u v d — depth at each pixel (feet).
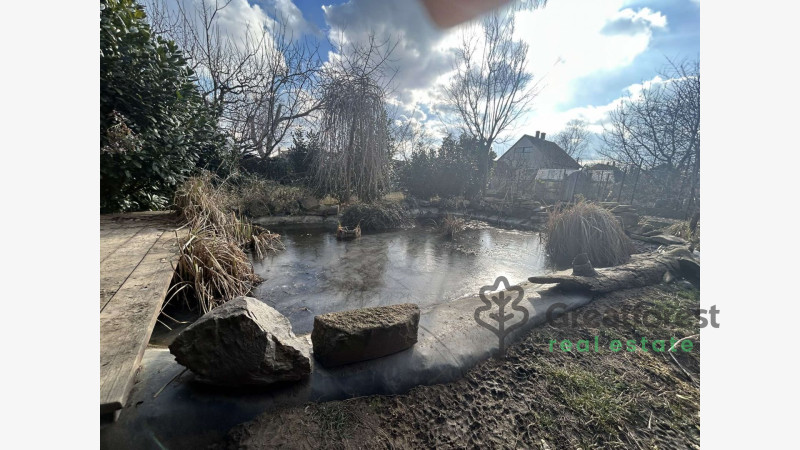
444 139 29.12
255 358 3.49
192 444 3.11
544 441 3.57
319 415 3.62
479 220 21.25
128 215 11.17
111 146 9.66
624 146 26.86
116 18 10.11
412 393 4.14
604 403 4.15
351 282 8.79
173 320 6.26
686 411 4.07
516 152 60.44
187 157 13.46
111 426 2.97
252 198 17.63
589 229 11.43
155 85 11.33
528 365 4.86
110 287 5.07
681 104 21.68
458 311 6.21
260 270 9.53
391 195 23.79
